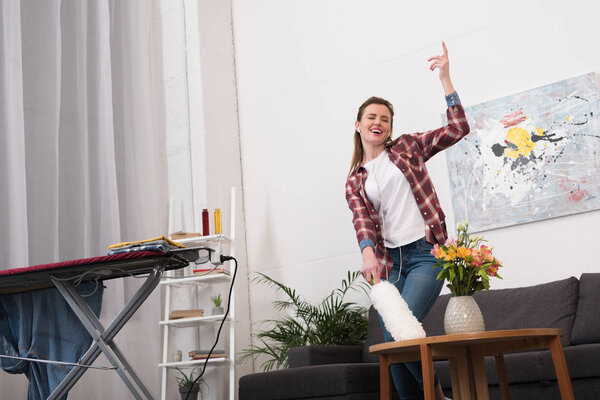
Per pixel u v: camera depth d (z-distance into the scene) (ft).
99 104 13.23
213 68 16.98
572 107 12.69
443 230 8.11
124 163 14.02
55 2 12.26
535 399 9.70
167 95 16.58
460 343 7.06
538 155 12.86
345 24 16.11
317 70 16.37
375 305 7.54
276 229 16.20
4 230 10.43
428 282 7.82
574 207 12.36
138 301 7.69
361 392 10.19
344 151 15.58
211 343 14.97
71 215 12.08
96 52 13.44
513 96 13.33
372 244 8.14
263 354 15.80
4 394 9.77
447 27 14.52
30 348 8.04
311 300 15.30
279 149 16.60
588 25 12.88
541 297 11.23
